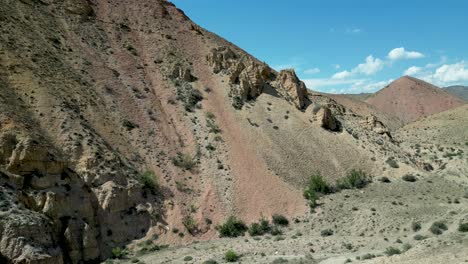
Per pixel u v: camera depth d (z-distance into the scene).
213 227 56.81
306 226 57.22
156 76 79.38
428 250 37.59
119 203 53.62
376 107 179.88
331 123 79.81
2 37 63.97
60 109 58.53
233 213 58.84
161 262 46.06
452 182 70.56
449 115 123.81
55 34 74.19
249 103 78.62
